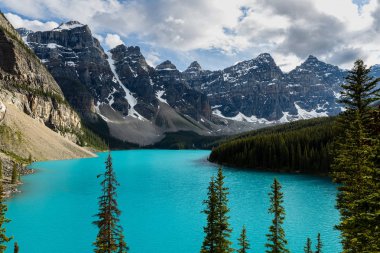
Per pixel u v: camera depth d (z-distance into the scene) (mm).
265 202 86750
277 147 163750
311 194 97500
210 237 32250
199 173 151875
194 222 69250
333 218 70500
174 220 70688
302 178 132750
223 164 189875
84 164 183500
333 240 56438
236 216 72625
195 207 82812
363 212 23156
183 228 65062
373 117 29078
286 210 77875
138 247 54688
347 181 28719
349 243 24969
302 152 156500
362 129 27422
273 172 153500
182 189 108938
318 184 116812
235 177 136625
